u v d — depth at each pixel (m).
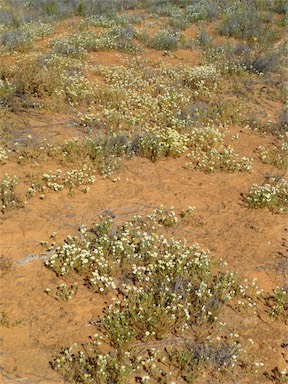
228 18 18.34
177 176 8.28
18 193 7.23
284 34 17.38
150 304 5.43
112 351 4.95
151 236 6.66
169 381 4.68
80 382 4.60
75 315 5.34
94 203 7.30
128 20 18.33
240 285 5.78
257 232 7.01
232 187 8.12
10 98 9.89
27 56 12.98
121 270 6.00
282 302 5.66
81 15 19.73
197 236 6.80
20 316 5.28
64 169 8.03
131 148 8.85
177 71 13.11
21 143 8.57
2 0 20.56
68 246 5.97
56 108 9.98
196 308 5.48
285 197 7.91
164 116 10.10
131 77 12.12
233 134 10.15
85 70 12.38
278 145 9.84
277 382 4.80
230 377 4.79
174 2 21.11
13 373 4.63
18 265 5.98
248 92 12.30
